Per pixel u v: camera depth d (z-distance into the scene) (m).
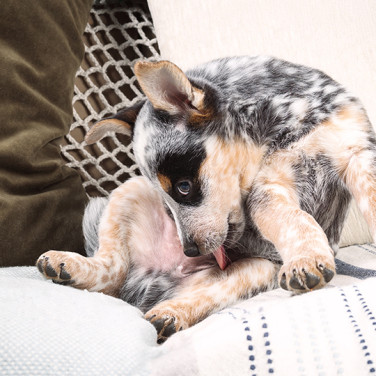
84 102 1.95
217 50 1.79
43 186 1.63
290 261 1.11
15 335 0.83
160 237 1.52
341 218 1.46
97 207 1.61
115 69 2.00
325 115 1.42
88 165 1.92
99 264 1.38
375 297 0.86
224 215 1.39
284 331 0.82
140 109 1.56
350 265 1.34
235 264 1.41
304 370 0.78
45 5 1.70
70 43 1.76
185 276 1.45
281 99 1.44
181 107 1.40
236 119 1.42
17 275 1.25
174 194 1.40
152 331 1.00
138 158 1.47
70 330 0.87
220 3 1.84
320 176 1.42
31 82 1.63
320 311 0.84
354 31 1.77
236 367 0.80
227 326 0.85
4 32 1.61
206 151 1.38
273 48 1.77
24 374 0.79
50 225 1.57
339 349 0.79
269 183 1.41
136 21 2.04
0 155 1.50
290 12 1.80
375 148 1.38
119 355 0.84
